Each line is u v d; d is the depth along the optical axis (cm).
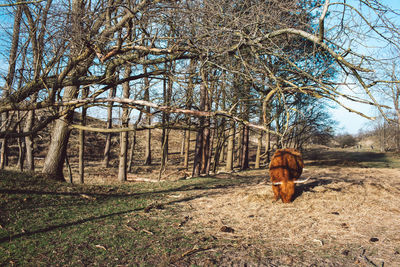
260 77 604
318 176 1236
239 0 579
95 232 551
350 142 6194
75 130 3516
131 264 420
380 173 1375
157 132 4750
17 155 2412
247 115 1241
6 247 454
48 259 424
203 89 1371
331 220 649
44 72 587
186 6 565
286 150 832
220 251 474
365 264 417
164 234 559
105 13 568
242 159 2189
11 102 593
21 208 651
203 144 1681
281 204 792
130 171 2161
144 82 905
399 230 568
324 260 436
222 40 559
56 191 848
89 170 2066
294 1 530
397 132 4775
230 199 873
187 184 1238
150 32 662
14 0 612
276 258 446
